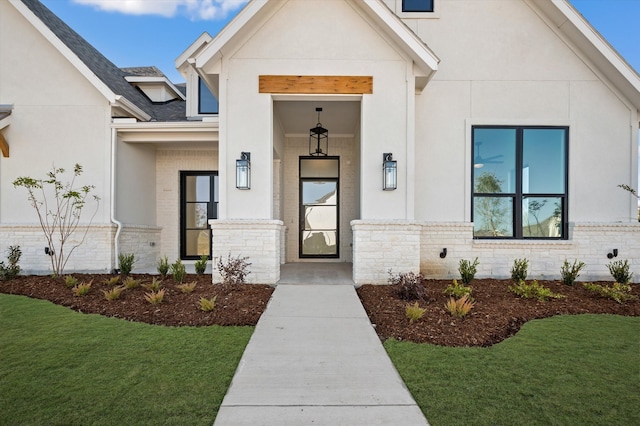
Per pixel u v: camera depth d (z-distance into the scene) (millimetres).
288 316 5160
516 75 8250
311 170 11000
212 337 4375
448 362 3715
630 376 3424
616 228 8008
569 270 7855
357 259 7066
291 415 2814
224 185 7098
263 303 5723
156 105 11547
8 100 8562
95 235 8531
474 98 8242
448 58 8266
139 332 4512
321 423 2717
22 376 3355
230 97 7129
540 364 3668
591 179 8211
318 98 7352
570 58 8242
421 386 3242
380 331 4645
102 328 4645
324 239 11023
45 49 8578
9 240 8430
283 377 3420
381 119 7191
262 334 4492
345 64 7191
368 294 6262
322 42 7188
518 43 8258
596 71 8203
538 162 8305
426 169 8234
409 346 4145
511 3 8273
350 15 7191
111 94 8344
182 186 10609
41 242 8461
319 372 3529
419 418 2777
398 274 6938
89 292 6363
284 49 7164
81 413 2779
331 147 10852
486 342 4305
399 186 7176
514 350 4016
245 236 7023
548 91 8242
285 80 7141
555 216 8297
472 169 8266
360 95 7207
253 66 7152
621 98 8180
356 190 10188
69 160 8594
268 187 7117
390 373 3504
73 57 8258
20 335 4387
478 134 8312
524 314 5301
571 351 3994
